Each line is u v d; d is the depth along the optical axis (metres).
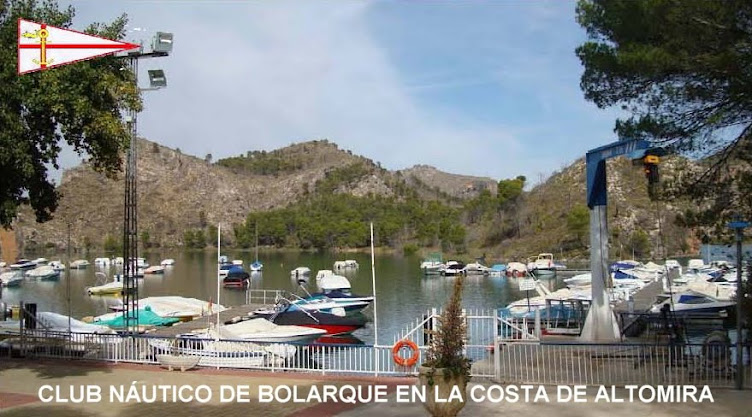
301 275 98.25
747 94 15.48
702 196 18.62
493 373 16.11
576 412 12.47
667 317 25.39
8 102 15.91
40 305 61.56
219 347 20.83
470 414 12.41
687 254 119.12
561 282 81.06
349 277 96.88
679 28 15.30
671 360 16.64
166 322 39.12
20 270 101.31
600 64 18.20
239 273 83.25
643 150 17.50
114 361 18.88
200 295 71.12
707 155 17.97
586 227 120.31
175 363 17.70
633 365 16.08
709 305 34.28
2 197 17.03
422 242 166.00
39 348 19.89
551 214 139.62
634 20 17.62
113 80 16.80
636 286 56.59
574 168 155.00
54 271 102.94
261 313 39.84
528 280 35.59
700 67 15.23
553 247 125.62
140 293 73.88
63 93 15.88
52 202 18.48
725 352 14.93
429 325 22.22
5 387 15.68
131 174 26.00
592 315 20.55
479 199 170.00
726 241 18.55
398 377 16.31
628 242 119.31
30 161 16.03
